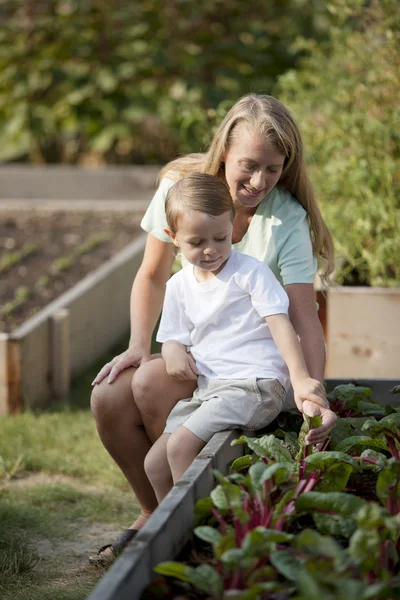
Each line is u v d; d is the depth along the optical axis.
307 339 2.94
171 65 10.59
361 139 5.07
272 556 1.86
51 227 8.33
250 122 2.84
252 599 1.74
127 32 10.57
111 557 3.15
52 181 9.89
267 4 10.85
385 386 3.41
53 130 10.83
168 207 2.81
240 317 2.86
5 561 3.15
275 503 2.25
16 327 5.71
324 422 2.54
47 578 3.06
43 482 4.07
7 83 10.76
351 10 5.38
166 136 11.05
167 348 2.96
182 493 2.21
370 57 5.38
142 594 1.90
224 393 2.79
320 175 5.26
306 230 3.05
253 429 2.86
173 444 2.78
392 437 2.69
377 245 4.91
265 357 2.84
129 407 3.09
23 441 4.49
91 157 11.52
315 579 1.66
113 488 3.99
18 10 10.78
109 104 10.63
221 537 1.99
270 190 2.95
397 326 4.57
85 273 6.86
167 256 3.30
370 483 2.72
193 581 1.78
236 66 10.74
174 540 2.11
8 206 8.91
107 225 8.39
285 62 10.72
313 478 2.33
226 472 2.64
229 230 2.78
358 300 4.59
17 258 7.20
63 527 3.54
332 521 2.12
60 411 5.02
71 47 10.62
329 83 5.79
